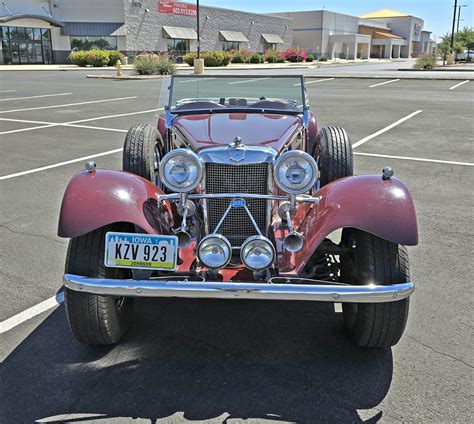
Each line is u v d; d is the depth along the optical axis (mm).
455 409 2805
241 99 5008
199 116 4348
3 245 5012
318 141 4953
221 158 3445
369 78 28406
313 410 2809
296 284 2844
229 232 3574
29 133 11180
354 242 3303
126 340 3477
